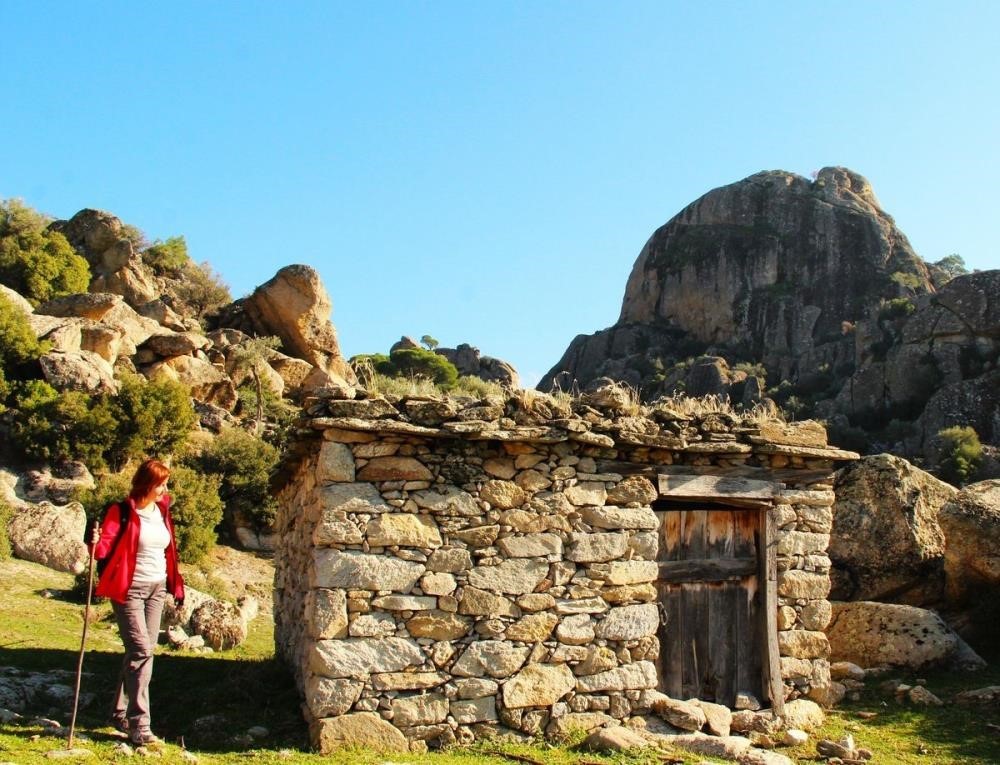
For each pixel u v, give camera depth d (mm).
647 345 78500
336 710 7629
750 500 9531
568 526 8633
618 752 7918
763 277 78125
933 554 14641
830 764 8289
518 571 8359
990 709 9938
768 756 8070
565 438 8617
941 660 11625
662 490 9094
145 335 39406
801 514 9805
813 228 79438
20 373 32125
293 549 10703
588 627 8500
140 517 7184
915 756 8570
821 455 9766
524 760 7582
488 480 8461
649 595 8828
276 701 9031
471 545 8289
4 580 16000
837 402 58656
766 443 9539
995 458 44469
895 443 51375
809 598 9664
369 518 8016
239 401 40781
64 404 29328
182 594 7504
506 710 8078
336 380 46562
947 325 56094
